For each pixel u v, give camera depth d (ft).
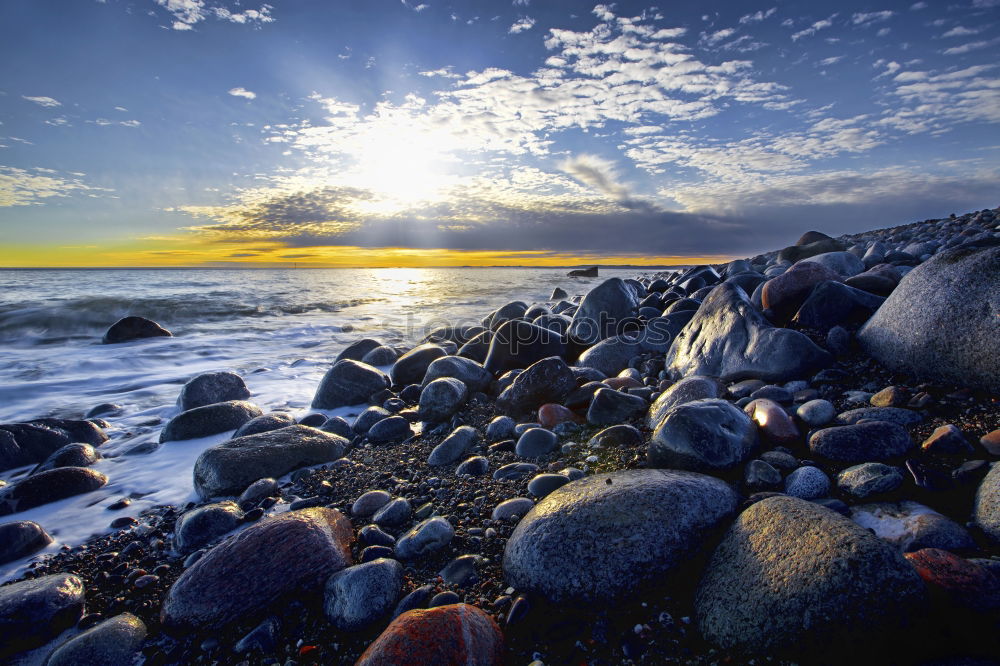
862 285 15.55
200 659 6.38
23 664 6.59
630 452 10.60
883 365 11.78
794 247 31.12
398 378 20.04
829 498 7.63
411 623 5.60
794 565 5.61
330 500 10.53
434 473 11.35
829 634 5.12
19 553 9.05
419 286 94.32
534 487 9.52
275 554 7.43
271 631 6.59
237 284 91.86
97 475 12.22
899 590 5.08
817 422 9.75
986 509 6.62
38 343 35.17
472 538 8.30
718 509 7.10
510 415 14.67
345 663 6.13
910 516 6.84
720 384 12.71
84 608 7.48
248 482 11.34
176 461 13.69
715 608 5.83
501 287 90.33
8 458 13.60
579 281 111.55
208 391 18.49
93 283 88.17
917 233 38.75
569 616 6.36
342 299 65.36
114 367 27.22
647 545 6.50
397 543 8.25
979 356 9.53
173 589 7.29
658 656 5.68
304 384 22.68
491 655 5.62
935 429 8.82
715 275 29.40
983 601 5.14
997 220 35.17
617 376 17.07
